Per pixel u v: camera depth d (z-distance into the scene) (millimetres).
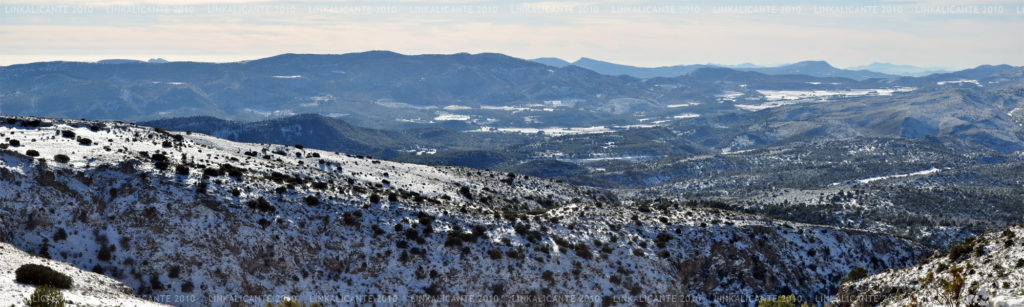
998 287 57750
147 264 76625
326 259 86688
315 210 95125
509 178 184000
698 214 125375
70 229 78812
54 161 89000
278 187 99250
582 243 100125
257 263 81938
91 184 87312
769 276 103438
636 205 140375
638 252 100938
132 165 92750
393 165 167625
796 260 110188
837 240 118875
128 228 80750
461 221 101375
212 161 118750
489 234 97375
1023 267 58719
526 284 88438
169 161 103688
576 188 198875
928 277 71375
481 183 166125
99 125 128250
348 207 98312
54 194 82125
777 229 117375
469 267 89625
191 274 77312
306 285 82312
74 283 58812
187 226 82562
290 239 87188
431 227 96562
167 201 85562
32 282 54656
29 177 82562
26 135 105500
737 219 123000
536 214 117000
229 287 77938
